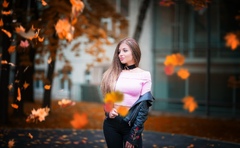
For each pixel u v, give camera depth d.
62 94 20.23
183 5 15.89
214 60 15.30
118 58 3.28
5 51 9.15
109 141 3.15
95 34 11.79
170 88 16.20
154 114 14.66
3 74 9.37
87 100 19.50
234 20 14.86
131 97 3.09
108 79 3.20
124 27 13.08
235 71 14.88
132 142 3.00
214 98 15.30
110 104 3.05
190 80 15.77
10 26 8.95
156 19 16.45
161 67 16.41
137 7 16.75
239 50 14.80
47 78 11.22
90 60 19.33
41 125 9.47
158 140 7.52
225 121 13.07
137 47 3.24
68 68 15.39
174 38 16.12
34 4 10.02
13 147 6.11
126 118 3.04
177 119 13.02
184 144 7.05
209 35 15.20
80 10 4.66
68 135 7.72
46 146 6.36
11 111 12.16
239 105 14.66
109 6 12.29
